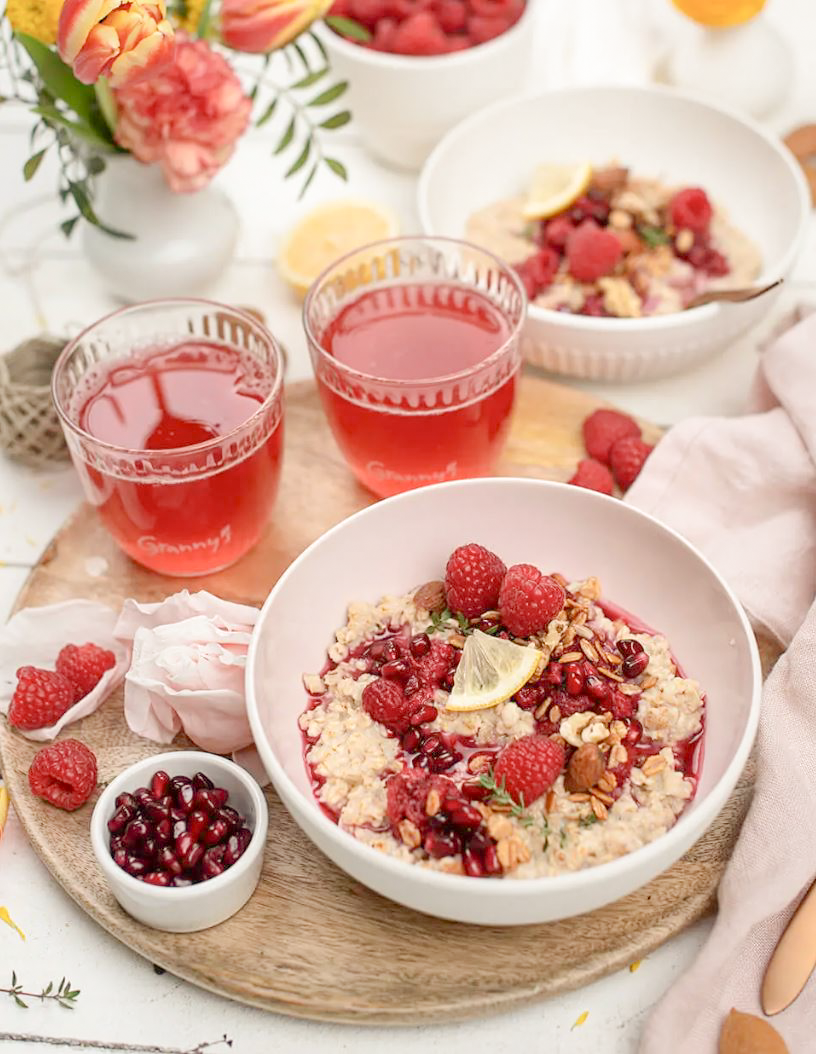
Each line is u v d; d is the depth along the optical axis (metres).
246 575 0.72
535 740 0.60
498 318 0.73
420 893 0.57
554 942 0.60
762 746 0.63
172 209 0.79
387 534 0.68
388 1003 0.59
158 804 0.61
